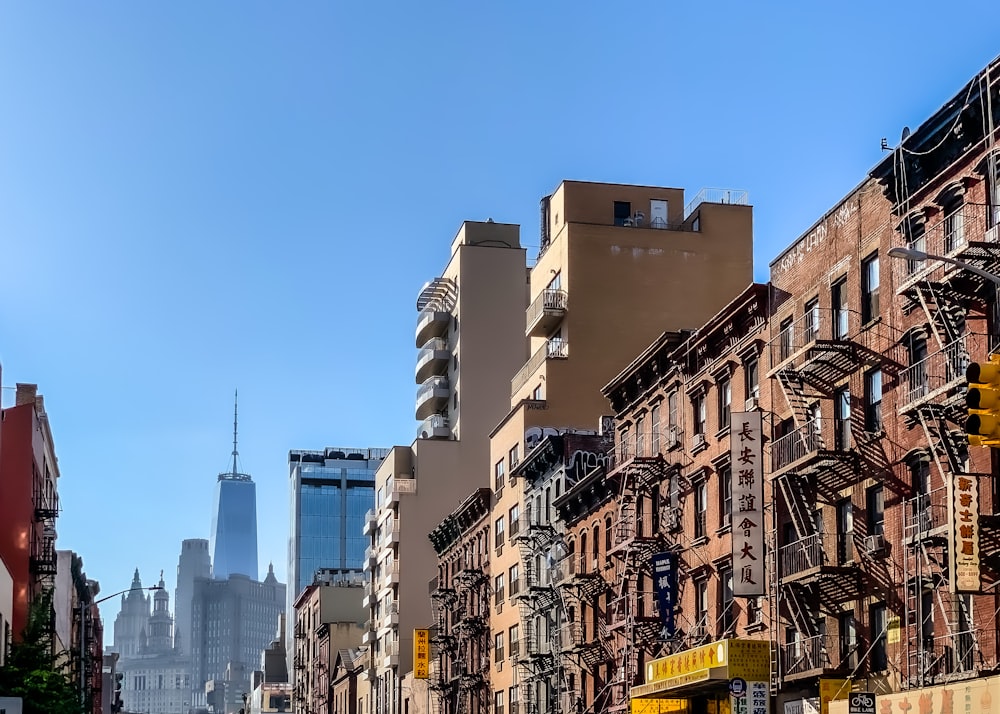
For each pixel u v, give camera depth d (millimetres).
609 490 68250
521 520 84562
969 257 37562
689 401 59594
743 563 50562
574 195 88625
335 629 165750
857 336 45594
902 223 43062
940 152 41906
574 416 82938
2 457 79062
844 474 45250
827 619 46812
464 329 117438
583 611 72188
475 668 95750
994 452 38219
